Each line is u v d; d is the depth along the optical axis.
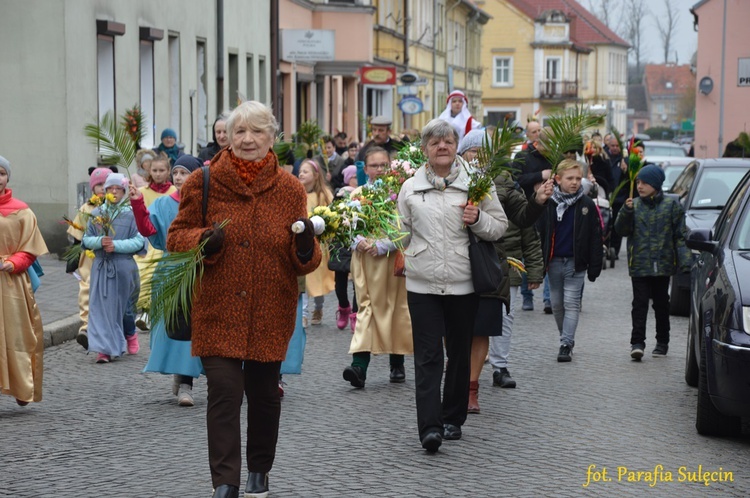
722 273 9.03
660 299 12.70
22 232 9.71
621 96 127.81
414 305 8.34
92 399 10.27
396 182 8.90
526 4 105.25
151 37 24.23
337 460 8.02
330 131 43.69
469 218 8.19
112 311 12.19
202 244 6.44
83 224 12.61
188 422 9.29
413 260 8.34
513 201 9.24
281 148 7.79
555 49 103.25
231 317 6.59
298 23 38.06
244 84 32.47
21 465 7.91
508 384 10.84
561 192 12.23
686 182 18.75
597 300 18.02
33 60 20.14
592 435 8.88
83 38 20.95
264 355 6.66
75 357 12.61
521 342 13.73
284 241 6.64
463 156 10.08
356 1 40.03
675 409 9.91
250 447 6.95
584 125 8.62
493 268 8.30
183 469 7.77
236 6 31.58
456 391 8.64
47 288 16.83
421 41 60.84
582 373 11.67
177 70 26.77
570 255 12.27
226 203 6.62
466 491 7.24
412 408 9.84
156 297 6.51
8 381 9.66
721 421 8.76
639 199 12.55
